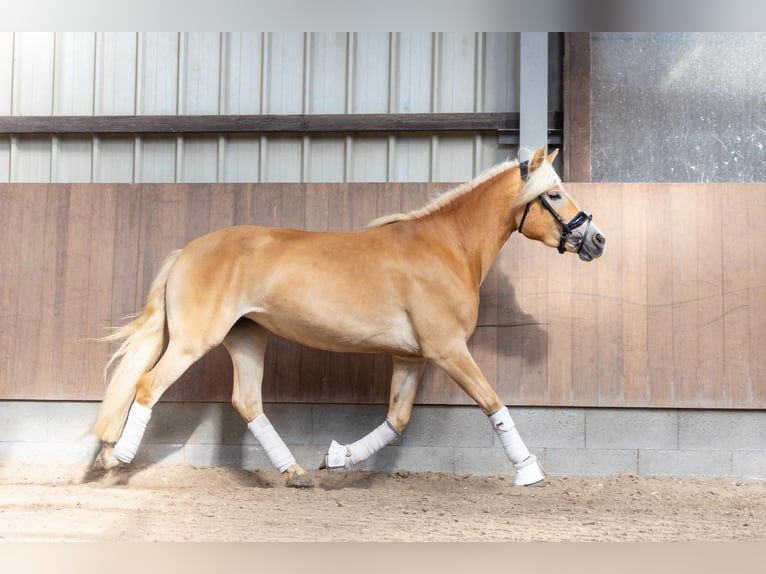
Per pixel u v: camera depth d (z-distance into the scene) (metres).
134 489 4.63
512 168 4.80
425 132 6.18
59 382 5.58
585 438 5.36
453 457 5.39
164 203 5.62
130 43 6.40
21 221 5.68
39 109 6.39
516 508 4.12
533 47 5.97
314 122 6.16
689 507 4.25
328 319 4.54
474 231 4.74
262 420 4.83
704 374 5.32
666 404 5.32
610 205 5.44
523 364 5.39
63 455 5.57
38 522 3.42
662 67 6.12
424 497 4.46
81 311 5.61
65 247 5.65
